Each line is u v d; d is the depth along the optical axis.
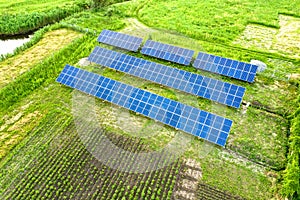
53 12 42.12
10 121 25.12
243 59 31.42
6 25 39.09
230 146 22.52
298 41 34.50
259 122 24.36
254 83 28.14
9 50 36.25
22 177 20.94
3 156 22.31
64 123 24.72
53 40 35.84
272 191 19.56
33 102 26.91
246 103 26.02
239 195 19.39
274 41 34.78
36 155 22.34
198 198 19.33
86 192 19.91
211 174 20.72
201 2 44.75
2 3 45.25
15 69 30.92
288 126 23.91
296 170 19.33
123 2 46.00
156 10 42.50
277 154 21.88
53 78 29.45
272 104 25.91
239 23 38.56
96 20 40.00
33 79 29.25
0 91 27.42
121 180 20.53
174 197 19.44
